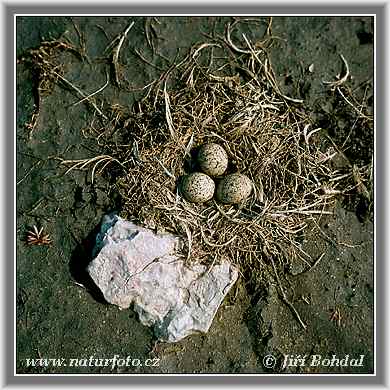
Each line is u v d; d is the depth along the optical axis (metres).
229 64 0.74
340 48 0.76
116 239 0.65
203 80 0.73
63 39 0.75
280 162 0.69
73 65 0.74
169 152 0.68
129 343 0.66
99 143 0.71
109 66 0.74
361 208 0.71
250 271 0.68
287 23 0.77
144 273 0.65
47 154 0.71
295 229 0.69
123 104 0.73
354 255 0.69
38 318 0.67
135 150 0.68
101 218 0.69
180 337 0.65
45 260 0.68
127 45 0.75
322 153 0.71
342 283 0.68
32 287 0.68
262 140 0.69
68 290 0.67
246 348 0.66
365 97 0.74
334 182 0.71
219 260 0.66
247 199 0.67
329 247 0.69
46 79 0.73
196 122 0.70
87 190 0.70
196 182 0.66
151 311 0.65
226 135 0.69
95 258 0.65
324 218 0.70
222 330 0.67
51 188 0.70
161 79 0.73
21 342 0.66
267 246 0.67
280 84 0.74
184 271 0.66
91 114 0.73
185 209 0.66
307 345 0.67
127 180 0.68
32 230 0.69
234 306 0.67
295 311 0.67
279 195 0.68
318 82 0.74
